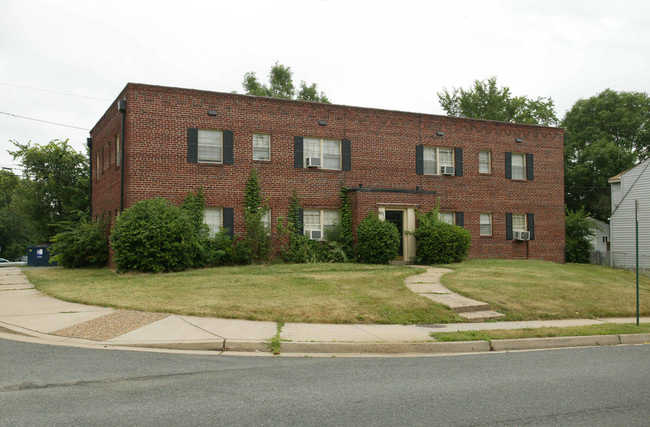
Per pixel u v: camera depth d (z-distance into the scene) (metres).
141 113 18.94
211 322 10.01
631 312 13.73
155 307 10.99
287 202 21.09
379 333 9.72
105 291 12.88
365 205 21.28
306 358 8.06
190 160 19.53
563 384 6.80
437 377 7.02
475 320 11.59
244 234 20.36
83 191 32.81
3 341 8.66
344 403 5.73
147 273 16.77
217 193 19.95
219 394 5.96
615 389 6.59
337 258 21.06
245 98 20.58
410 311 11.63
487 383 6.76
